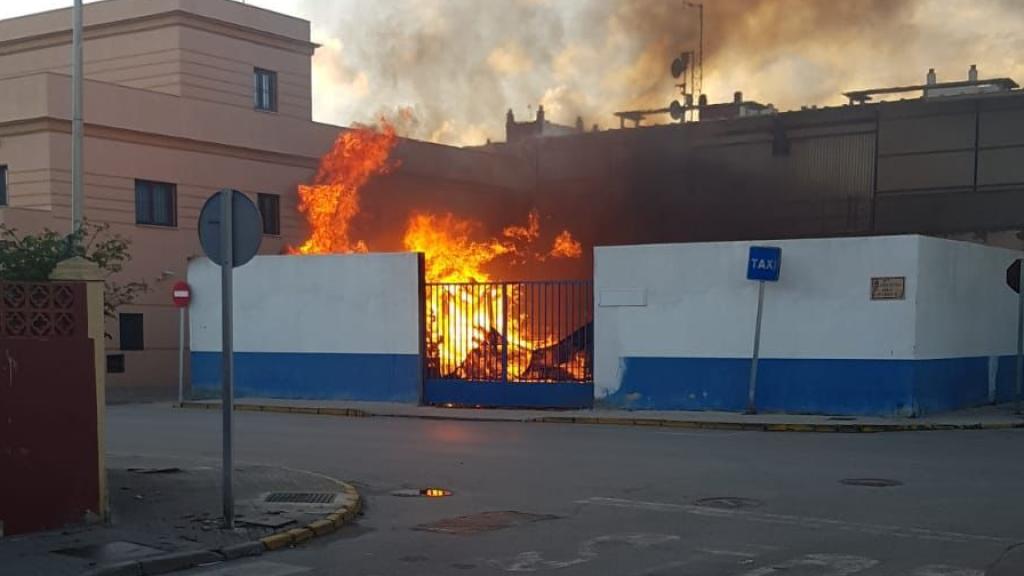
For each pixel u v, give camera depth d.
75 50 21.08
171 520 9.42
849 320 18.78
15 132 26.73
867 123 33.31
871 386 18.61
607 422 19.06
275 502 10.37
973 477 11.82
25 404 8.77
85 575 7.50
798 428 17.52
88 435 9.18
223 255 9.15
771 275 18.92
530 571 7.72
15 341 8.72
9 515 8.66
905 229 32.34
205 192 30.12
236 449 15.20
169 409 23.03
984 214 31.05
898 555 7.96
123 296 12.80
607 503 10.58
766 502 10.41
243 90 32.75
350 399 23.09
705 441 15.84
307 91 35.06
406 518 10.00
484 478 12.34
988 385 21.52
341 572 7.85
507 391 21.62
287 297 23.80
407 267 22.61
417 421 19.81
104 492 9.30
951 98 31.58
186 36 31.11
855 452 14.23
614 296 20.50
